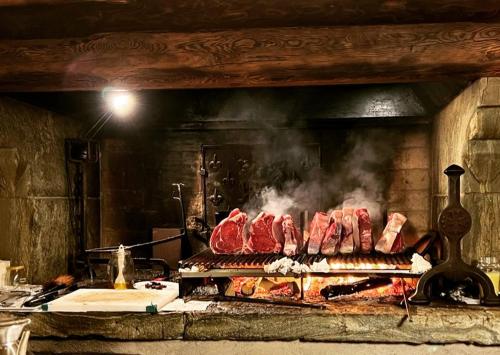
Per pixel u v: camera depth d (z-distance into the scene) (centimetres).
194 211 462
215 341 296
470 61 291
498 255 314
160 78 312
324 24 289
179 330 295
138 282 376
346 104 426
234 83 316
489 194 316
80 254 429
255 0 268
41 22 286
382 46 290
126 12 278
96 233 471
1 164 367
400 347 288
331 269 303
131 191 469
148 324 296
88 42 300
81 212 448
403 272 300
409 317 283
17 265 373
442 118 392
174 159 464
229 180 457
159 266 458
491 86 297
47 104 388
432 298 307
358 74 304
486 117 302
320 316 289
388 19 282
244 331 292
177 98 441
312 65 301
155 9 275
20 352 222
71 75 314
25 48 302
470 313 282
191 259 339
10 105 371
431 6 271
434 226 418
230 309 299
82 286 368
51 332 300
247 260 332
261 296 333
